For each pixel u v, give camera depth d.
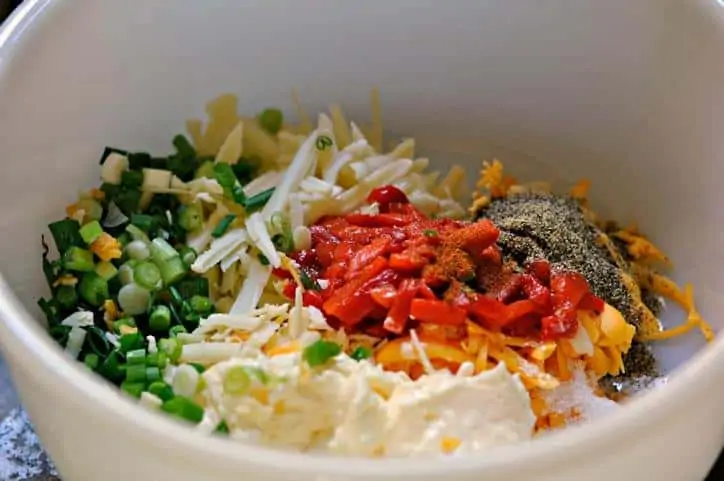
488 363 0.42
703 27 0.46
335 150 0.50
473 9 0.50
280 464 0.34
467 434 0.40
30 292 0.44
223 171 0.48
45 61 0.45
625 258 0.49
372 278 0.43
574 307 0.43
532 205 0.48
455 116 0.53
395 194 0.49
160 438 0.35
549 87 0.51
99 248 0.45
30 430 0.47
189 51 0.50
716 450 0.39
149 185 0.48
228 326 0.44
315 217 0.48
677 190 0.48
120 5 0.47
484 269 0.44
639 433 0.35
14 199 0.44
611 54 0.49
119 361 0.43
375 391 0.40
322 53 0.51
